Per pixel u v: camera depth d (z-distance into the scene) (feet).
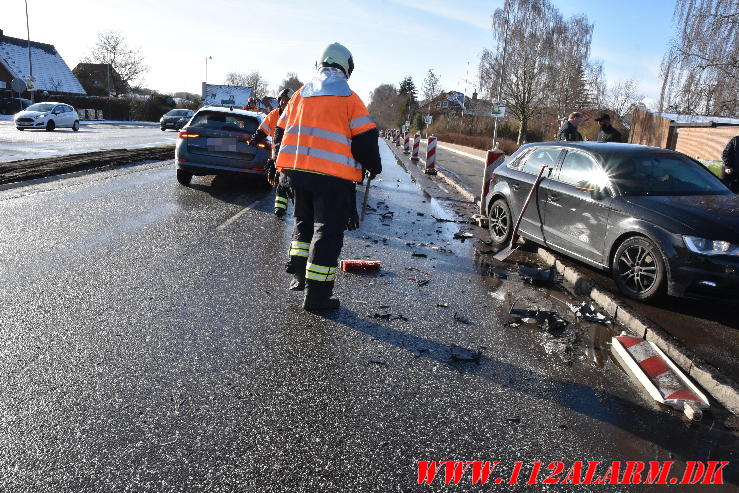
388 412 9.98
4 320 12.63
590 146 21.66
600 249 19.13
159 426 8.98
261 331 13.14
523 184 23.86
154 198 30.27
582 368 12.50
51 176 34.88
